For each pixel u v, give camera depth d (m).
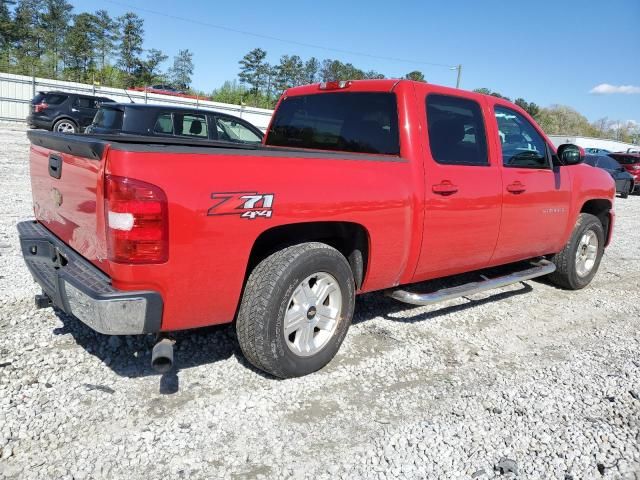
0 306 4.31
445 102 4.31
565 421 3.21
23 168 12.28
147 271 2.77
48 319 4.12
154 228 2.72
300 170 3.29
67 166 3.25
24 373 3.35
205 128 9.87
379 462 2.76
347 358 3.91
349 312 3.72
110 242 2.73
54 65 55.34
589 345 4.46
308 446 2.86
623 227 11.52
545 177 5.18
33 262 3.69
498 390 3.57
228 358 3.75
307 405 3.25
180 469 2.62
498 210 4.64
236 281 3.10
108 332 2.75
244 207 3.01
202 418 3.04
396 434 3.01
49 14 73.81
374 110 4.25
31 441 2.74
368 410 3.24
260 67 76.81
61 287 3.05
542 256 5.87
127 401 3.14
